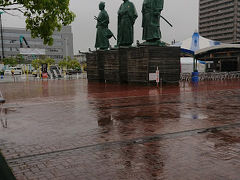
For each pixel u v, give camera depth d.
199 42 32.25
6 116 10.23
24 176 4.53
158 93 16.86
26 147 6.19
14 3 5.87
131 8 24.86
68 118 9.51
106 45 29.95
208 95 15.41
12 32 95.81
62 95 17.16
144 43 22.88
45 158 5.39
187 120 8.69
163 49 22.28
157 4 21.66
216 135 6.79
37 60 66.19
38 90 21.39
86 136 7.01
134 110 10.80
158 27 22.19
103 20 29.61
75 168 4.82
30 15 6.60
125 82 26.25
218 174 4.38
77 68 79.56
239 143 6.06
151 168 4.71
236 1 115.50
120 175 4.45
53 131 7.66
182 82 26.39
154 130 7.46
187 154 5.39
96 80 30.89
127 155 5.43
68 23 7.03
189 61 34.25
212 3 127.25
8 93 19.27
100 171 4.64
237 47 24.83
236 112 9.95
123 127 7.92
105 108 11.48
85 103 13.19
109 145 6.16
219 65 36.59
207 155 5.30
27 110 11.52
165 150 5.68
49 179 4.38
